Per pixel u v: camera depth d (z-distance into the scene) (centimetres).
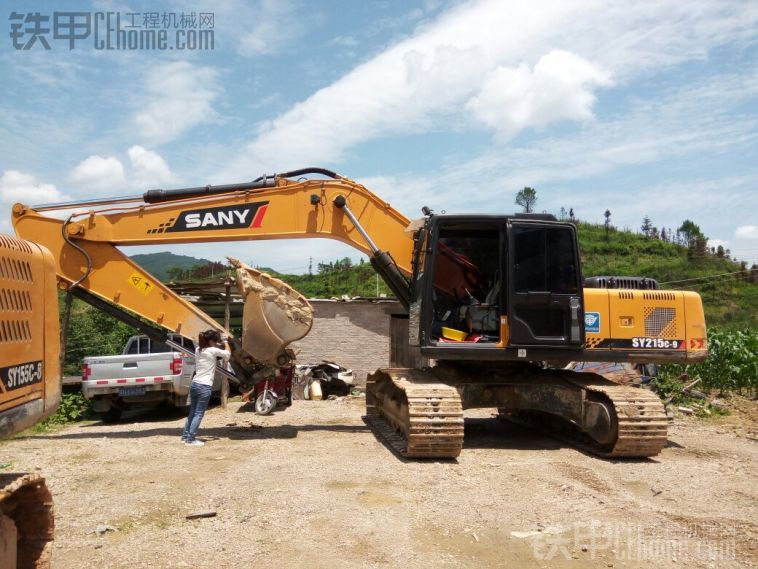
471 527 497
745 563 429
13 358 321
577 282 813
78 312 2205
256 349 907
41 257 364
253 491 591
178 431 975
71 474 661
